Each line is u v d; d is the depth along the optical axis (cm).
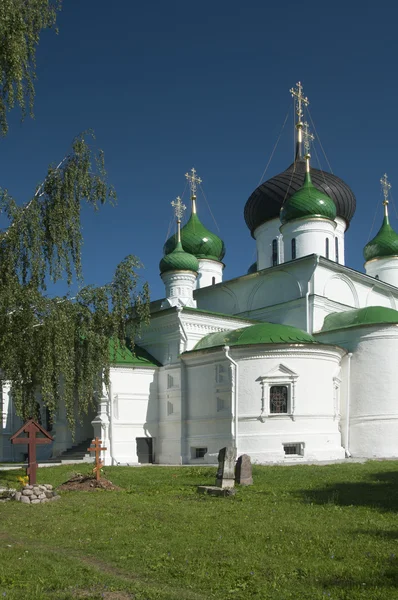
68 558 1005
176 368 3434
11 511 1530
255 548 1050
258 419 3058
